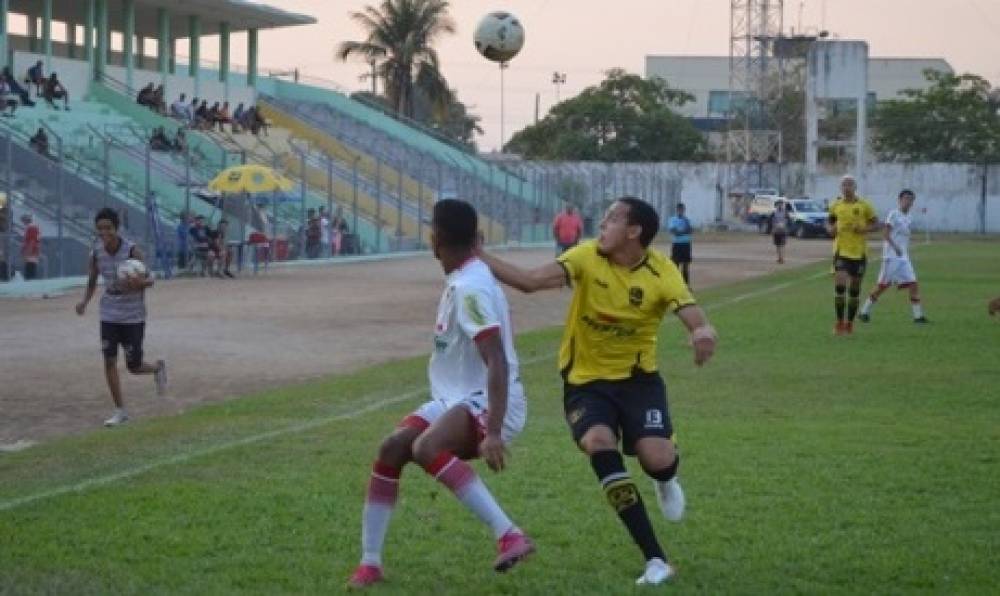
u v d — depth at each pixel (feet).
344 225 201.05
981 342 84.28
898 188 343.26
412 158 261.24
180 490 39.60
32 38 237.04
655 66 582.35
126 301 57.47
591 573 31.40
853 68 341.00
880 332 90.79
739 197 347.77
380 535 30.40
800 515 36.86
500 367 29.25
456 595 29.63
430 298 127.03
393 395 61.26
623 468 30.63
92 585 30.01
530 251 228.02
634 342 31.40
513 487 40.04
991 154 404.77
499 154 421.18
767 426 51.70
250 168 160.35
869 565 32.12
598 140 415.03
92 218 160.25
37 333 92.89
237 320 103.76
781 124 410.93
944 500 38.81
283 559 32.27
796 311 108.99
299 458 44.80
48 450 47.67
